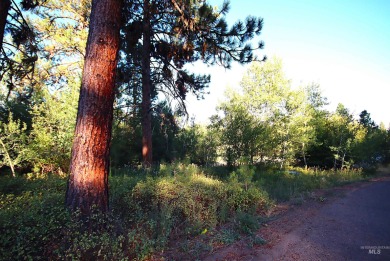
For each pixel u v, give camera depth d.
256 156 16.97
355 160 21.02
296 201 7.99
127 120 13.84
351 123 20.59
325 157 24.73
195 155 22.52
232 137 15.12
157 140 17.81
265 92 22.44
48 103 10.20
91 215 3.89
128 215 4.81
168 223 4.74
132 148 16.55
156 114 12.80
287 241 4.63
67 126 10.12
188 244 4.34
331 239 4.80
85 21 12.67
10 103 10.81
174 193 6.44
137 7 7.27
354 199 8.79
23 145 9.53
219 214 5.75
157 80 12.62
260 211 6.79
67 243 3.27
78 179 4.14
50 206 3.94
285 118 21.03
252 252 4.13
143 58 11.07
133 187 6.26
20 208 3.91
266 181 11.94
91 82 4.36
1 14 4.80
